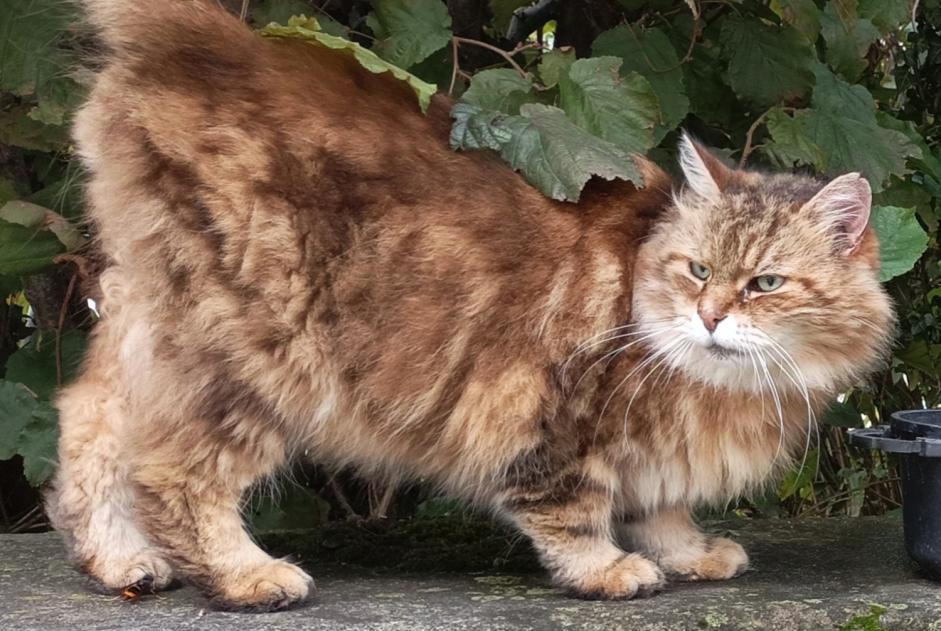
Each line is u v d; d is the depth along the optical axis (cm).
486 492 132
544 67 142
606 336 128
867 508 180
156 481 127
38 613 126
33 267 147
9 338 170
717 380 128
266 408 128
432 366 128
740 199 131
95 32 135
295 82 128
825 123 145
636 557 130
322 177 127
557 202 129
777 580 133
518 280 127
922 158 150
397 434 130
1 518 169
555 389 127
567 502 129
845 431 176
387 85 131
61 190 148
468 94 138
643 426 128
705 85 152
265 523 155
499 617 124
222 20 130
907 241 145
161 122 126
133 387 129
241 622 123
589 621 123
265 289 126
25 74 144
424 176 128
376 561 143
